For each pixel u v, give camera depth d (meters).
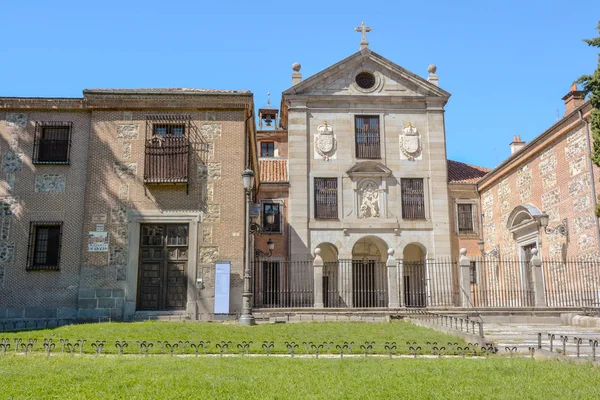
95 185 22.38
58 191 22.41
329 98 36.03
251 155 29.23
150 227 22.42
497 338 16.08
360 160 35.59
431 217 35.12
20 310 21.38
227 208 22.44
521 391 8.16
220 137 22.98
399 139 35.97
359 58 36.50
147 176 22.42
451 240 36.62
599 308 22.38
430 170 35.69
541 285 24.91
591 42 20.30
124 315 21.38
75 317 21.36
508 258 33.44
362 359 11.34
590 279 24.62
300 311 23.69
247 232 19.83
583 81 20.56
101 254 21.83
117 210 22.22
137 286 21.78
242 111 23.30
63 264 21.77
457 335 15.06
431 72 37.72
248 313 19.14
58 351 12.63
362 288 35.12
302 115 35.84
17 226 22.03
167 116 23.02
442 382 8.80
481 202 37.81
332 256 36.31
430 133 36.12
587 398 7.77
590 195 25.02
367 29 37.03
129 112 23.06
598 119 20.31
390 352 11.98
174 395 7.89
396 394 7.95
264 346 13.12
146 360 11.05
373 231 34.78
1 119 22.83
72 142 22.81
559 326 20.52
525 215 30.67
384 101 36.22
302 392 8.09
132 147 22.77
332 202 35.06
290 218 34.59
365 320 21.56
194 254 21.98
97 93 22.88
